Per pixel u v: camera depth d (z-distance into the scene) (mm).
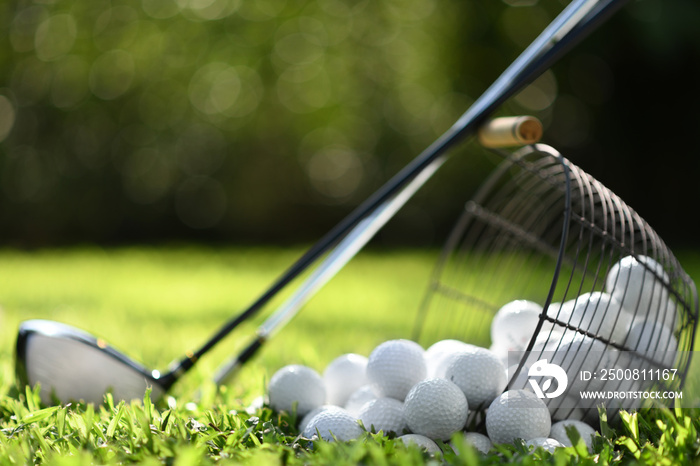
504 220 1500
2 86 5797
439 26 6055
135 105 6070
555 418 1298
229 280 3537
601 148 5727
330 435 1264
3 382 1473
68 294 2973
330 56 6258
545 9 5660
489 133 1393
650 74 5406
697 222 5434
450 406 1266
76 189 5969
